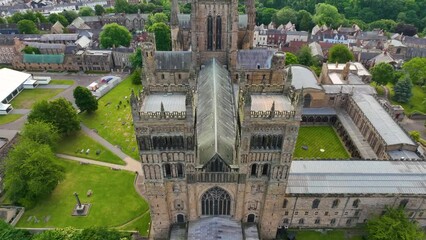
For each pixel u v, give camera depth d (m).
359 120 126.81
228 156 73.56
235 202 77.81
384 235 79.12
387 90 160.12
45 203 99.94
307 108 140.88
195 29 107.38
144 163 68.00
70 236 78.12
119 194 103.19
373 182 86.00
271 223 82.56
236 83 121.75
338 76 156.38
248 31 137.00
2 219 90.38
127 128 138.12
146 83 70.94
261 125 63.03
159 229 83.19
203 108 90.19
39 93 170.62
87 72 199.12
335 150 124.06
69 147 126.12
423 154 113.06
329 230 90.38
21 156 99.75
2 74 173.75
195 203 77.81
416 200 84.94
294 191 82.81
